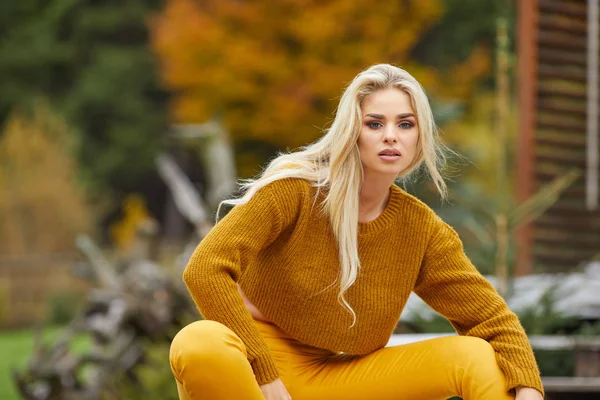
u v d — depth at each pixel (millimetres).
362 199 3568
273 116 20797
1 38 31328
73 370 7832
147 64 30469
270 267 3541
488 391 3363
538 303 5945
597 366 5219
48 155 20281
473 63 22141
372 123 3471
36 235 19766
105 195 23953
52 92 31219
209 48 21141
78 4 31625
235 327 3305
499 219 6484
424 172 3939
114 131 29891
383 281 3574
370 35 20297
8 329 18875
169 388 7406
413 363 3521
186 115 21328
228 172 11867
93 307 8188
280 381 3340
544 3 9102
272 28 21078
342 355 3754
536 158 9117
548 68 9148
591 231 9164
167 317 7887
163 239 27688
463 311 3629
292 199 3479
